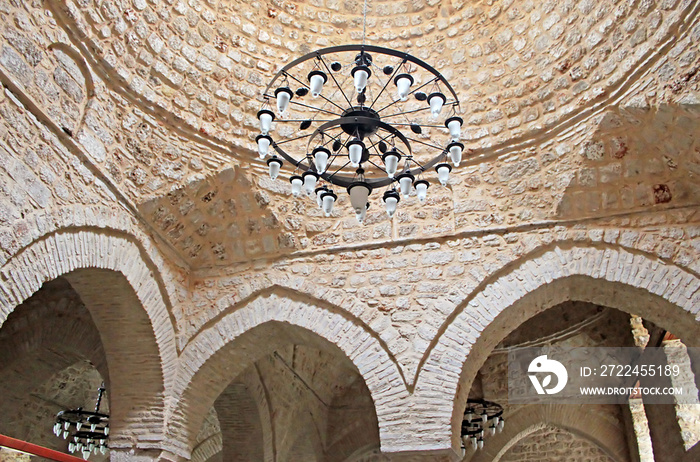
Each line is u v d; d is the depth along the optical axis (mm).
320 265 7477
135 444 6793
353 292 7234
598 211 6789
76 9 5543
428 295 7004
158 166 6711
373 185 5277
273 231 7586
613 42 6352
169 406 7000
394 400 6578
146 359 7016
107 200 6195
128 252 6574
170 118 6727
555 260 6785
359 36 8141
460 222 7273
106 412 11227
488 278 6922
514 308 6824
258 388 8922
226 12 7359
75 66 5684
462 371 6598
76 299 8375
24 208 5016
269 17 7766
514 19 7383
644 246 6457
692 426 8617
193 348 7320
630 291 6504
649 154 6426
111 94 6129
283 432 9602
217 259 7750
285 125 7688
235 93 7328
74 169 5688
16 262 4945
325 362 10648
